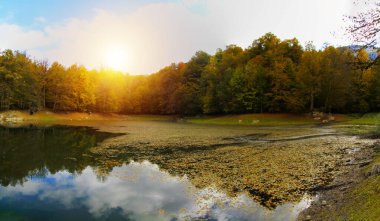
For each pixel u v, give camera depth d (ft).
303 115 196.75
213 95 261.65
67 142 97.50
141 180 47.67
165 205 35.29
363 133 108.06
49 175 51.85
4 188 43.70
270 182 44.37
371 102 213.05
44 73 268.41
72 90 281.54
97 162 63.31
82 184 45.78
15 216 32.14
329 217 28.73
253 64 235.61
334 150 71.41
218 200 36.78
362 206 27.99
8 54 242.78
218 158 65.62
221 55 310.45
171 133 129.59
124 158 67.77
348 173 46.11
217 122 220.23
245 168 54.54
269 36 261.24
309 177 46.34
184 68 339.77
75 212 33.32
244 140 98.94
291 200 35.99
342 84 188.34
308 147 78.28
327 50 201.57
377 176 35.17
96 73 351.67
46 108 270.05
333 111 221.05
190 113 303.27
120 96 344.69
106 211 33.55
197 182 45.60
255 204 34.96
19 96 241.76
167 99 329.31
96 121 251.80
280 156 65.92
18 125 179.42
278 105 217.97
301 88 196.24
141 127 173.88
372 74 201.98
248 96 228.02
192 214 32.19
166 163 61.16
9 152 77.20
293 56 239.30
